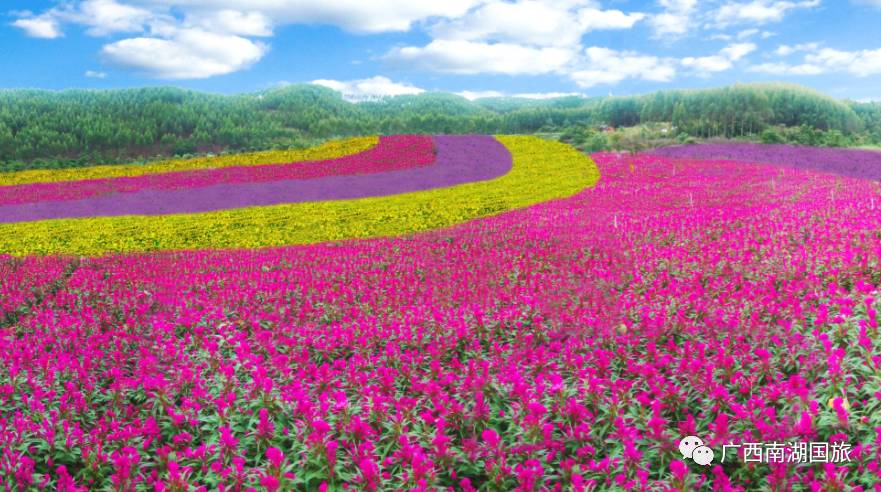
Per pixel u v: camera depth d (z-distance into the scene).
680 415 6.10
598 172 36.66
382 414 6.17
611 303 9.70
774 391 5.82
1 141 94.62
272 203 32.97
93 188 40.19
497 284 12.34
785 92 103.06
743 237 14.32
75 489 5.13
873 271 9.59
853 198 19.77
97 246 21.88
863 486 4.62
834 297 8.09
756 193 24.09
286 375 7.61
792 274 10.16
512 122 136.75
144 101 171.50
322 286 13.07
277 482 4.80
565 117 137.62
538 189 32.03
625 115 130.75
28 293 13.38
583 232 17.67
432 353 8.09
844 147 47.44
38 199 36.81
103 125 107.12
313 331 9.59
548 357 7.77
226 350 9.21
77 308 12.02
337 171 43.06
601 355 7.06
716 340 7.49
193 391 6.98
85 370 8.18
